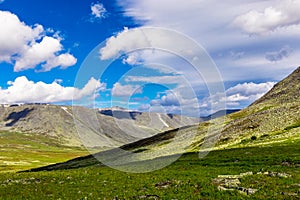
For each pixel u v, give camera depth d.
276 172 42.16
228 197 32.44
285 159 53.22
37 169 141.88
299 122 93.62
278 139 83.00
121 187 39.97
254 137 91.56
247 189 34.53
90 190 39.12
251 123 106.50
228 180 39.44
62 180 47.44
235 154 69.50
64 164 136.50
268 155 60.38
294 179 38.03
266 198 31.33
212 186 36.91
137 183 42.00
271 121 102.69
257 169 47.56
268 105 143.25
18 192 39.47
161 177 45.66
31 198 36.09
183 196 33.66
